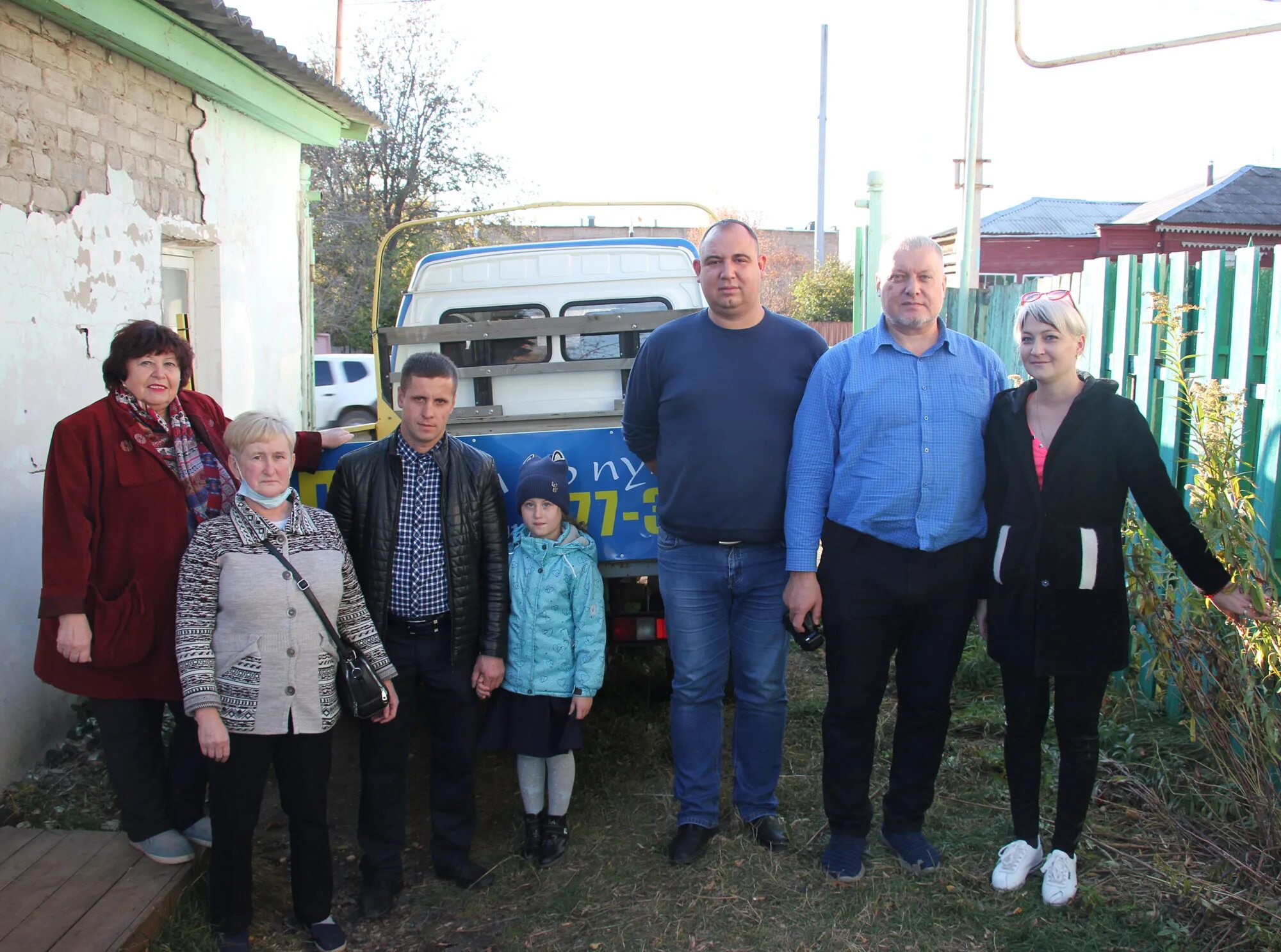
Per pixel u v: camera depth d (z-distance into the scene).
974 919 2.95
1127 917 2.89
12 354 4.19
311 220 8.23
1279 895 2.92
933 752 3.23
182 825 3.22
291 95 7.02
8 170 4.24
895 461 3.04
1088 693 2.96
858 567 3.11
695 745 3.46
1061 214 21.45
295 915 3.03
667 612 3.46
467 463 3.27
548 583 3.36
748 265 3.18
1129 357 4.54
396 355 5.68
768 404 3.26
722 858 3.37
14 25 4.31
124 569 2.99
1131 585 3.29
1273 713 3.16
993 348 7.12
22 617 4.14
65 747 4.25
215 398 6.44
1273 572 3.23
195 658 2.71
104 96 5.02
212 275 6.39
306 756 2.88
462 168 20.59
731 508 3.25
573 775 3.52
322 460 3.77
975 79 8.73
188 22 5.35
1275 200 16.66
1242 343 3.70
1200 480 3.22
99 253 4.95
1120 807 3.50
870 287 8.48
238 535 2.80
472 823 3.41
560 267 5.65
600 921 3.07
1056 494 2.92
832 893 3.14
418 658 3.23
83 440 2.94
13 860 3.15
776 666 3.44
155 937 2.88
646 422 3.48
